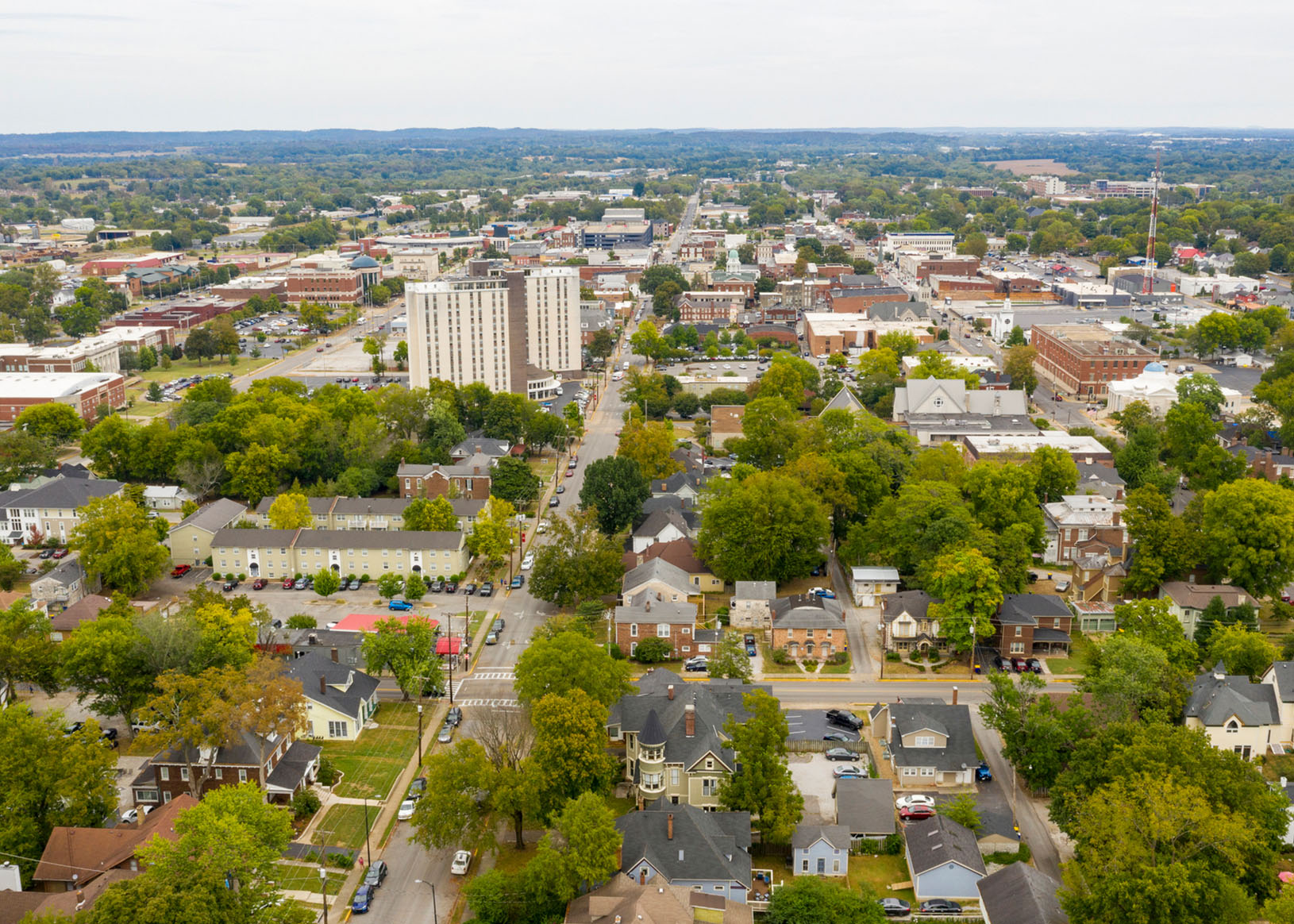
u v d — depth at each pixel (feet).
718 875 376.27
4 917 349.41
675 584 610.65
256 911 344.90
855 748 483.51
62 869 379.96
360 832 424.46
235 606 559.38
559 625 559.38
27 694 531.09
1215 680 481.87
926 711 467.93
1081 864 367.25
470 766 405.18
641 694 478.18
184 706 438.81
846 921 355.36
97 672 481.46
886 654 573.74
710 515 651.25
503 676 551.59
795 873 400.47
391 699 532.73
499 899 367.45
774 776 418.51
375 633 572.51
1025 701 460.96
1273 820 383.65
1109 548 644.27
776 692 536.01
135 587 643.86
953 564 568.41
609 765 421.59
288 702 448.24
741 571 634.02
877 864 406.82
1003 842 407.85
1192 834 357.61
